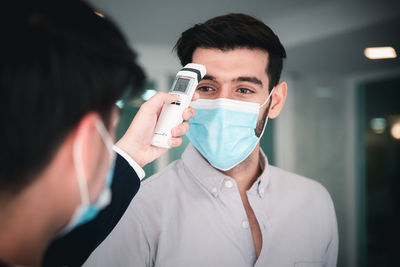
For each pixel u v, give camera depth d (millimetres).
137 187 890
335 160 4316
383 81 4043
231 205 1009
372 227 4086
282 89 1164
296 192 1114
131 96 491
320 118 4363
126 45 453
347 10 2906
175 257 966
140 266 949
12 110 373
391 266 3891
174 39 4051
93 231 795
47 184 432
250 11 3359
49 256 707
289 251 1021
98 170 477
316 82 4367
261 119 1080
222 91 1026
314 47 3359
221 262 968
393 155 3920
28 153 393
